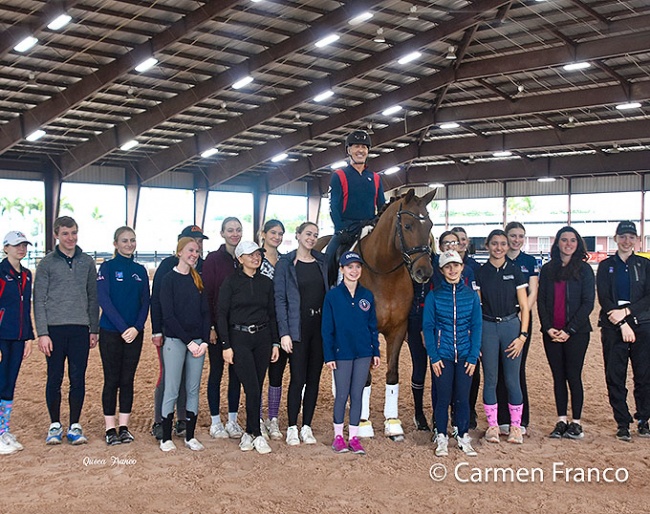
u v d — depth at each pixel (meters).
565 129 23.69
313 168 27.95
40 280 4.83
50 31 14.48
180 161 23.91
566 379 5.12
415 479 4.11
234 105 20.86
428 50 18.31
